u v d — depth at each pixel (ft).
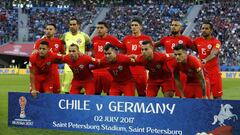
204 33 42.42
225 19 174.29
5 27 184.85
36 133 32.01
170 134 29.66
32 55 39.63
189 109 28.96
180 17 183.62
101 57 43.60
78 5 208.23
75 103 32.50
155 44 43.88
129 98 30.73
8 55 171.01
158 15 187.62
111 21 190.39
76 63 38.29
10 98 34.65
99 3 208.85
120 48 43.88
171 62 35.19
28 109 34.06
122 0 206.28
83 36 46.91
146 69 38.01
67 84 47.11
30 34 183.21
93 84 40.37
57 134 31.63
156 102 29.96
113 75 38.09
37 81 41.24
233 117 27.58
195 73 35.32
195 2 193.16
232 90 76.95
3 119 39.01
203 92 34.65
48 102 33.37
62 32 186.60
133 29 42.73
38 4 208.13
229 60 149.18
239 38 161.07
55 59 39.47
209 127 28.40
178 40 42.45
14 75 139.54
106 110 31.53
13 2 201.36
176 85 37.86
